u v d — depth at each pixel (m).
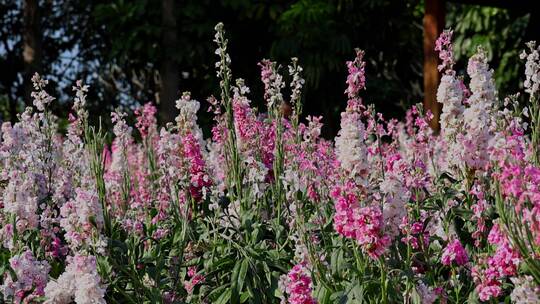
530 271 4.02
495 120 4.83
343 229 4.32
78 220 4.72
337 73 19.88
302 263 4.90
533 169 4.04
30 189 5.54
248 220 5.82
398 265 4.68
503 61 20.47
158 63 21.25
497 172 4.23
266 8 20.33
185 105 5.94
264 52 20.83
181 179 5.80
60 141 8.30
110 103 24.36
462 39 21.28
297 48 18.81
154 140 8.41
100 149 5.80
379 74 21.61
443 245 5.22
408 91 21.25
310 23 18.94
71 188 6.06
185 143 5.84
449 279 5.04
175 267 5.70
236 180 6.02
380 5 20.02
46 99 6.27
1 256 5.60
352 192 4.34
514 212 4.08
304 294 4.46
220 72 6.17
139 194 7.38
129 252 5.35
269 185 6.25
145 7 19.97
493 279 4.33
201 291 5.58
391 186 4.32
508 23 20.50
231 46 20.72
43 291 4.98
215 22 20.23
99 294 4.33
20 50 25.66
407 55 21.64
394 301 4.60
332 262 4.82
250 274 5.45
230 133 6.06
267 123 6.39
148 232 6.18
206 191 5.96
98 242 4.73
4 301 4.97
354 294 4.55
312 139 6.00
